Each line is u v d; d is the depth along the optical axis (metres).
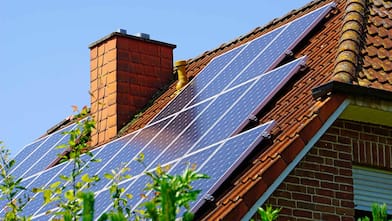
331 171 17.12
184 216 9.43
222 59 22.69
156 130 20.75
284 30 21.61
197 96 21.28
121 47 25.88
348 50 18.12
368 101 16.97
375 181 17.66
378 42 18.72
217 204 16.28
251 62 21.00
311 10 23.00
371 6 19.83
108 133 25.14
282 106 18.31
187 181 10.88
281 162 16.50
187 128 19.53
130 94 25.53
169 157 18.61
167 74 26.31
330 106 16.83
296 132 16.75
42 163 24.44
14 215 14.74
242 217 15.98
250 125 18.12
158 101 25.12
